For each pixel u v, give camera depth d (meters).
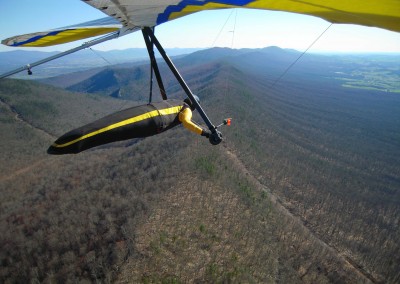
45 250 82.88
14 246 89.25
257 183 135.75
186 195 98.69
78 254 76.94
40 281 74.31
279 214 108.44
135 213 88.19
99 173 134.50
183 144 142.38
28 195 132.12
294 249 91.25
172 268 69.06
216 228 85.56
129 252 72.38
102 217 90.06
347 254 104.62
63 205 106.94
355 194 163.00
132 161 136.25
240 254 78.25
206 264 71.88
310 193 148.12
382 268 98.81
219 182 110.12
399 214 146.38
